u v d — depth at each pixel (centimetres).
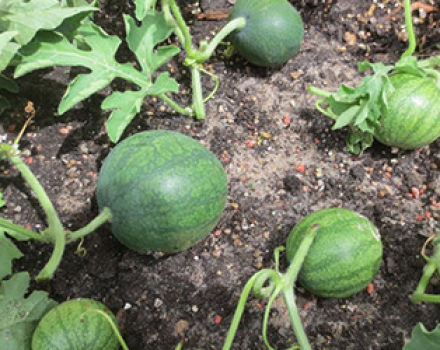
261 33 60
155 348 52
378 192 61
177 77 68
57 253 48
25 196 59
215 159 49
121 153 47
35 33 50
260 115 65
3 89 64
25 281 49
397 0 72
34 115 63
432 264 51
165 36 56
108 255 56
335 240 47
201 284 55
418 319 53
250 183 61
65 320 45
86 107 64
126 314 54
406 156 62
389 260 56
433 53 69
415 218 59
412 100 54
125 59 68
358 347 52
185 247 49
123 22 70
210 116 65
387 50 70
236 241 57
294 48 63
